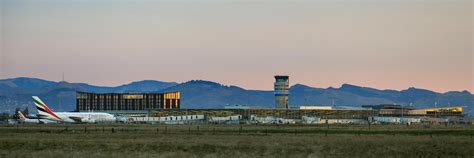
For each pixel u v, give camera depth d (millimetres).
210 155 107938
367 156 107500
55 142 142125
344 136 175000
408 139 155875
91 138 163000
